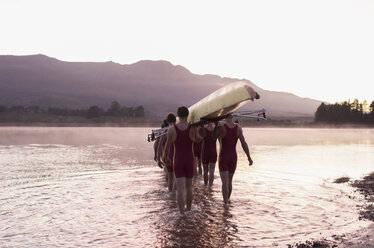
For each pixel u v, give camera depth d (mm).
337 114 170500
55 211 6496
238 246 4719
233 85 6543
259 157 16688
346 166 13266
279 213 6359
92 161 14719
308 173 11312
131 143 27750
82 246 4746
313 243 4734
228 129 7105
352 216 6168
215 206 6879
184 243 4840
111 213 6355
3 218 6047
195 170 10828
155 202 7199
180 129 6461
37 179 10023
